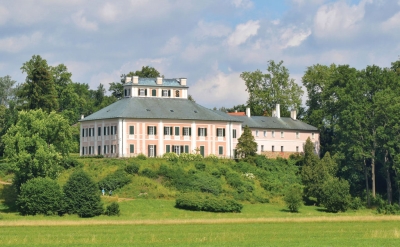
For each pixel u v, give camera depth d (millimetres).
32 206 124250
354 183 166250
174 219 117375
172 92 170500
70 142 142750
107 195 140750
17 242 88312
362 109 163750
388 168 160500
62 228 104500
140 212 128375
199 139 165250
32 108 168375
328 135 194375
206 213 130375
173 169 150500
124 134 158250
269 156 181000
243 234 96375
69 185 125750
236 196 144625
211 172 153125
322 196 143375
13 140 135625
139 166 150125
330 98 185000
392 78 173000
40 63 185125
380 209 142750
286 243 87062
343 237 94312
